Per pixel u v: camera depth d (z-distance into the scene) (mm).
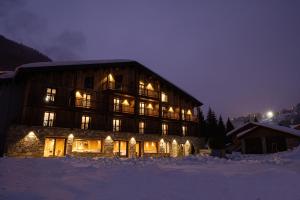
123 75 28719
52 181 7270
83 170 9289
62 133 22547
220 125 53125
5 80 23234
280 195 5434
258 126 28812
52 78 23172
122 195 5566
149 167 9578
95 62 26219
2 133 21969
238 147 33750
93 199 5289
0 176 7973
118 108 27812
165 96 33688
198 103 37875
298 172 8461
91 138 24391
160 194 5609
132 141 27719
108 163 12250
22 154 19969
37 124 21281
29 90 21516
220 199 5215
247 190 5832
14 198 5340
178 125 34312
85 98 25078
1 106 22797
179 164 11367
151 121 30766
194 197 5367
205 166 10117
